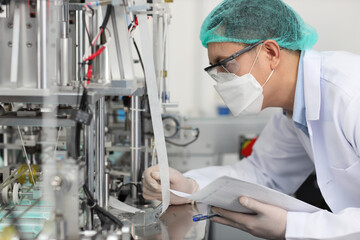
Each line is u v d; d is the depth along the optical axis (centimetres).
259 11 135
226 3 142
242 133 264
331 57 142
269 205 126
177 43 328
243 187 120
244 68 138
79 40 113
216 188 122
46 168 91
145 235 114
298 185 184
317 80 136
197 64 331
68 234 91
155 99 120
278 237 125
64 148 130
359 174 133
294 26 137
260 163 181
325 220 121
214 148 262
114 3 98
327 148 141
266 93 144
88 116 92
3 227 104
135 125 145
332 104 133
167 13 158
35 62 96
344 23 322
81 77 100
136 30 161
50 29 94
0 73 99
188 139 230
